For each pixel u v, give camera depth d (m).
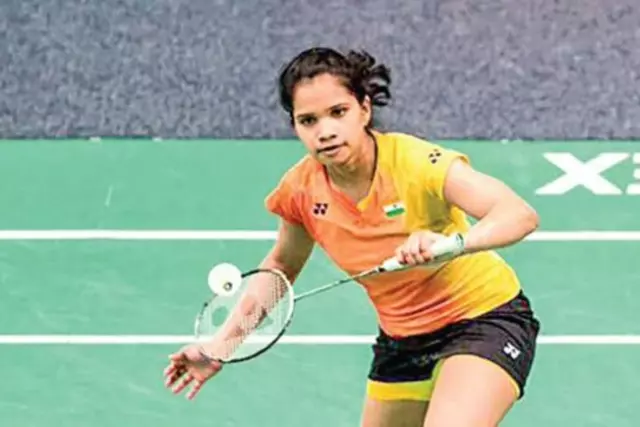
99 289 21.22
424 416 15.07
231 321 14.43
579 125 24.53
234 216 22.64
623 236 22.08
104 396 19.19
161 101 25.17
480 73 25.41
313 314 20.61
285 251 15.18
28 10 26.64
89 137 24.58
